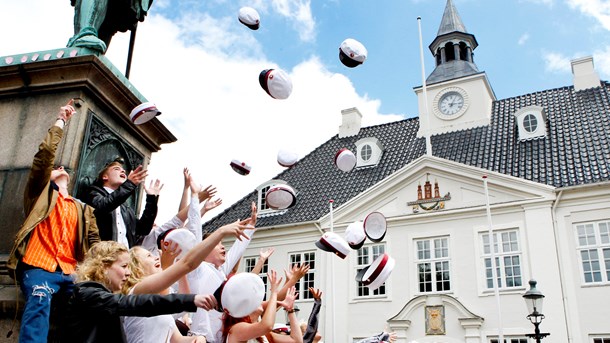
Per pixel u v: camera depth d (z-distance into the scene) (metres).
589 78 22.56
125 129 5.77
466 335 17.92
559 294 17.16
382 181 21.12
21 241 3.67
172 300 2.75
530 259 17.92
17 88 5.21
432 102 24.08
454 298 18.38
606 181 17.50
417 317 18.94
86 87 5.13
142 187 6.12
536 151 20.14
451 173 20.06
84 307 2.78
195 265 3.09
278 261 22.70
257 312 4.12
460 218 19.56
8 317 4.29
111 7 6.52
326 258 21.62
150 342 3.15
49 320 3.68
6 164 5.00
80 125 5.07
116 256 3.21
